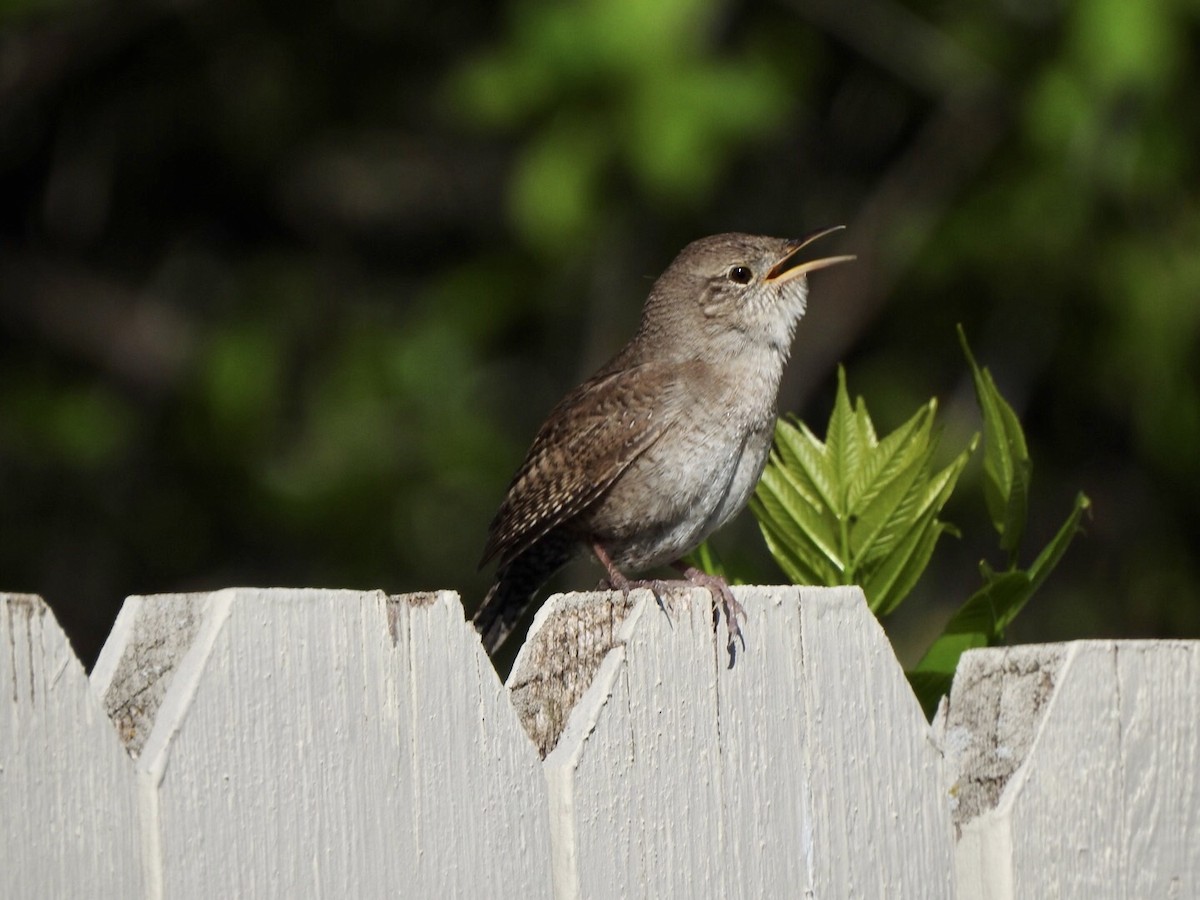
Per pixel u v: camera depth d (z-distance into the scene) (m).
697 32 11.80
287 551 14.43
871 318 13.79
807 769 4.38
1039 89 12.29
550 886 3.93
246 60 14.70
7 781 3.24
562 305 14.17
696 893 4.12
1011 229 13.21
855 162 14.38
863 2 13.50
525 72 11.55
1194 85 12.84
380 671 3.72
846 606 4.52
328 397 14.34
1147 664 4.73
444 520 14.27
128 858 3.36
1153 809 4.70
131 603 3.61
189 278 15.25
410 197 15.20
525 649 4.06
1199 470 13.21
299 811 3.56
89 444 14.30
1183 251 13.16
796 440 5.30
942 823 4.60
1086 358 13.76
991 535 13.70
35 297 14.85
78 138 15.04
